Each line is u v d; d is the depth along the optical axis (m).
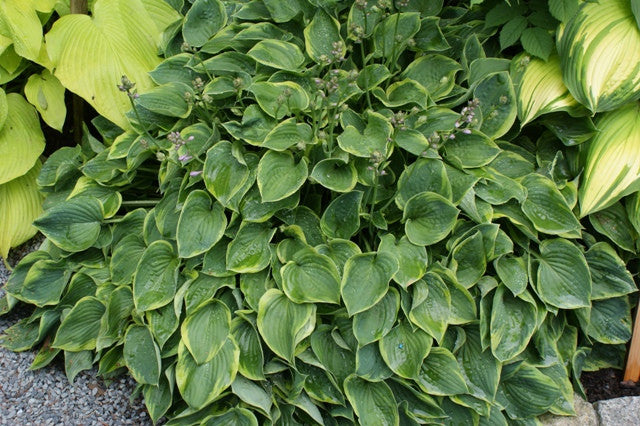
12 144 1.48
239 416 1.23
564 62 1.34
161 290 1.28
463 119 1.25
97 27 1.46
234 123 1.32
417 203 1.27
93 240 1.36
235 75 1.40
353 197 1.26
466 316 1.25
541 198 1.32
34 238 1.55
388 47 1.43
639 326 1.37
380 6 1.32
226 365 1.22
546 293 1.28
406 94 1.38
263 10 1.50
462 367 1.26
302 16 1.47
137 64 1.46
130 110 1.42
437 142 1.25
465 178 1.29
